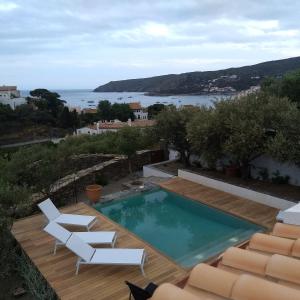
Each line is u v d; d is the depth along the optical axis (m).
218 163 16.86
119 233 10.66
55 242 9.85
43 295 7.71
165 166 18.42
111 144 20.53
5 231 8.85
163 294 3.75
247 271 4.91
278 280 4.47
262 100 14.76
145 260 8.90
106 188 16.62
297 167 13.87
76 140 24.23
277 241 5.89
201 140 14.81
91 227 11.08
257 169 15.21
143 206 14.13
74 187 15.41
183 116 16.91
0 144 61.22
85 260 8.24
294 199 12.23
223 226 11.98
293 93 26.80
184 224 12.31
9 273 8.85
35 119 72.50
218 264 5.41
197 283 4.35
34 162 13.57
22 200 10.55
